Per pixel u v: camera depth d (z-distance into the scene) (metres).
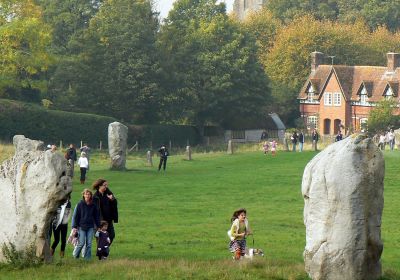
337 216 34.44
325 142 150.75
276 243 50.03
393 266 42.75
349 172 34.38
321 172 34.72
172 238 51.22
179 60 169.88
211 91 171.12
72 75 160.50
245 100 175.50
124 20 165.12
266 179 81.94
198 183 79.38
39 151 40.59
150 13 172.12
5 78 123.00
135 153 137.62
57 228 42.06
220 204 66.56
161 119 168.75
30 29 119.75
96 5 186.12
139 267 38.56
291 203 67.44
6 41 119.81
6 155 97.00
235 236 41.38
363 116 198.75
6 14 124.19
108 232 42.34
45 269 38.72
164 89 166.00
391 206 66.62
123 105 162.25
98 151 134.25
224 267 38.28
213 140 176.50
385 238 53.31
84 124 143.88
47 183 39.22
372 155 34.78
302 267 37.97
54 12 182.25
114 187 76.38
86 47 161.62
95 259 41.53
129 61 160.75
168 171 91.31
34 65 122.75
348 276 34.47
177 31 172.88
